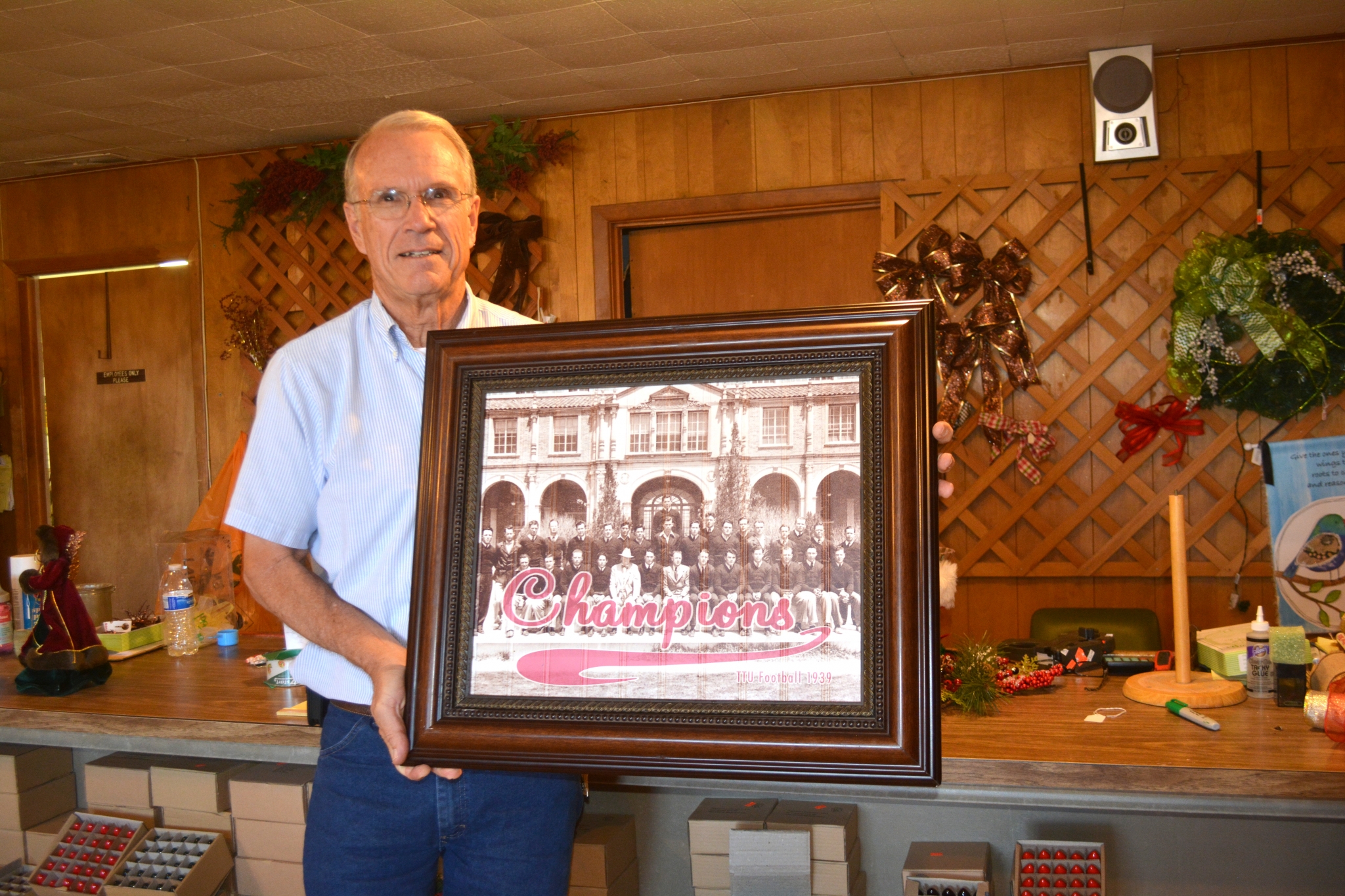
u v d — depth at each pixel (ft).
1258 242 10.21
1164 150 10.75
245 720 5.71
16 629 8.36
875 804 5.61
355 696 3.64
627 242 12.68
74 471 14.52
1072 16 9.55
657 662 3.18
